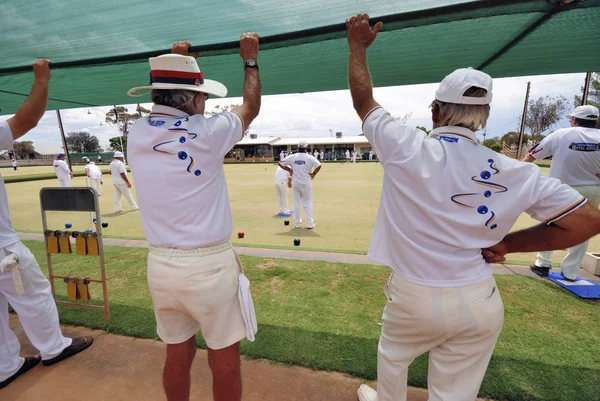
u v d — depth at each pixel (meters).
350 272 4.27
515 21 2.17
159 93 1.57
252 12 2.01
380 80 3.82
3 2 1.87
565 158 3.62
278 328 2.97
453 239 1.28
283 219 8.02
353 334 2.88
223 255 1.59
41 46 2.53
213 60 2.96
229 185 15.65
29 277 2.28
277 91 4.41
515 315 3.20
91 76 3.38
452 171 1.26
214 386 1.69
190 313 1.58
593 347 2.69
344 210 9.09
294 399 2.17
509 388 2.23
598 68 3.36
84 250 2.91
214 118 1.60
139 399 2.18
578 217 1.20
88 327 3.04
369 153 47.44
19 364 2.36
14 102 4.48
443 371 1.41
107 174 27.47
